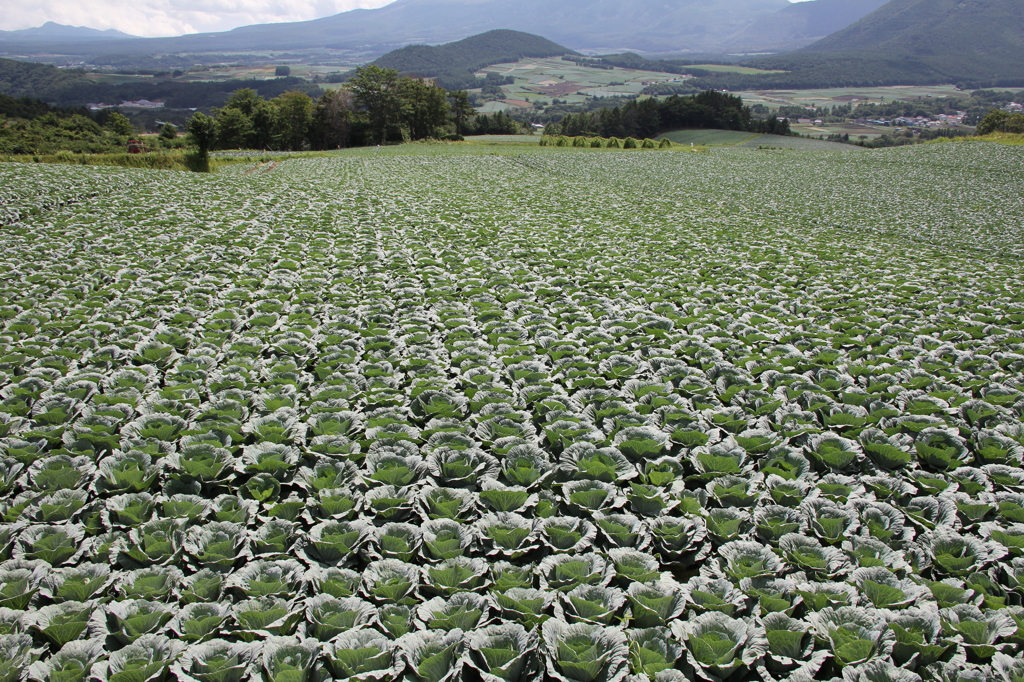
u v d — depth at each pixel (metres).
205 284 11.30
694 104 104.50
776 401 6.84
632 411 6.65
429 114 86.56
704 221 22.41
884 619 3.82
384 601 4.10
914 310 11.04
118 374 7.21
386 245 15.07
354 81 82.38
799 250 17.48
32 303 9.90
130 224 16.78
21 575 4.11
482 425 6.20
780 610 4.09
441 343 8.65
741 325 9.62
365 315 9.57
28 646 3.53
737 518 4.88
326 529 4.60
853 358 8.94
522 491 4.98
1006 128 67.75
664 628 3.85
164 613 3.85
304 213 19.36
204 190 23.98
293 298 10.59
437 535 4.61
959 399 7.18
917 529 5.11
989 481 5.47
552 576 4.32
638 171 39.88
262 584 4.05
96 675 3.37
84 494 4.96
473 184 29.73
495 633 3.66
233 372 7.38
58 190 21.38
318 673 3.46
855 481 5.49
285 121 79.81
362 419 6.38
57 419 6.20
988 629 3.81
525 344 8.62
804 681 3.52
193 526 4.61
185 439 5.64
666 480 5.41
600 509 5.07
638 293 11.69
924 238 21.33
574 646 3.60
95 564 4.25
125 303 9.88
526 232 17.52
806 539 4.64
